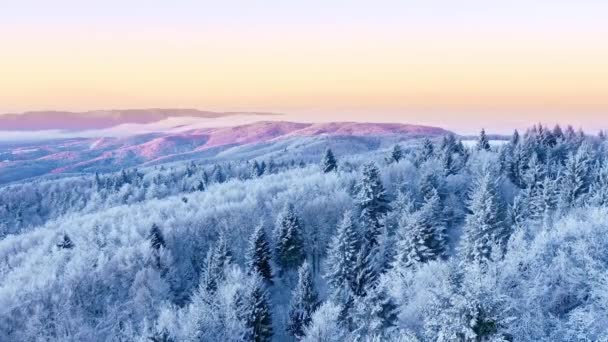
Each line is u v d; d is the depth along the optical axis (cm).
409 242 5456
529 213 6938
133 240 7400
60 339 4850
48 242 8750
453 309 2044
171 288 6400
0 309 5072
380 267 6119
